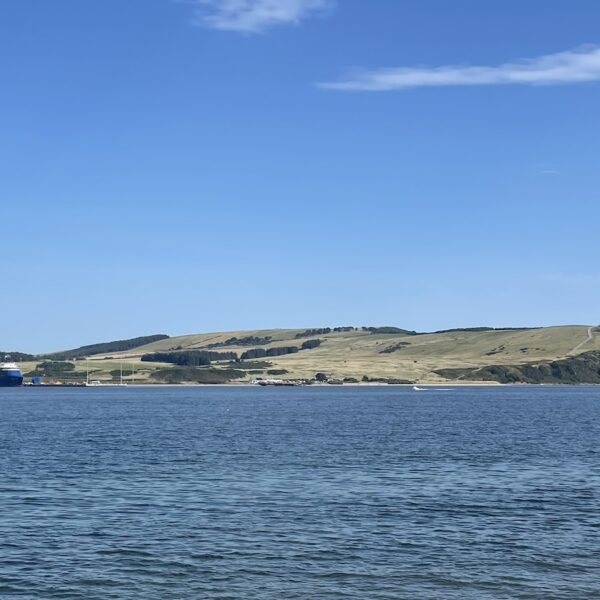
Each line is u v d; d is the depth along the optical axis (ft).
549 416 518.37
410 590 116.78
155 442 324.19
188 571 125.39
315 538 145.18
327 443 317.01
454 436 353.51
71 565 128.57
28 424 450.71
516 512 167.94
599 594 114.83
